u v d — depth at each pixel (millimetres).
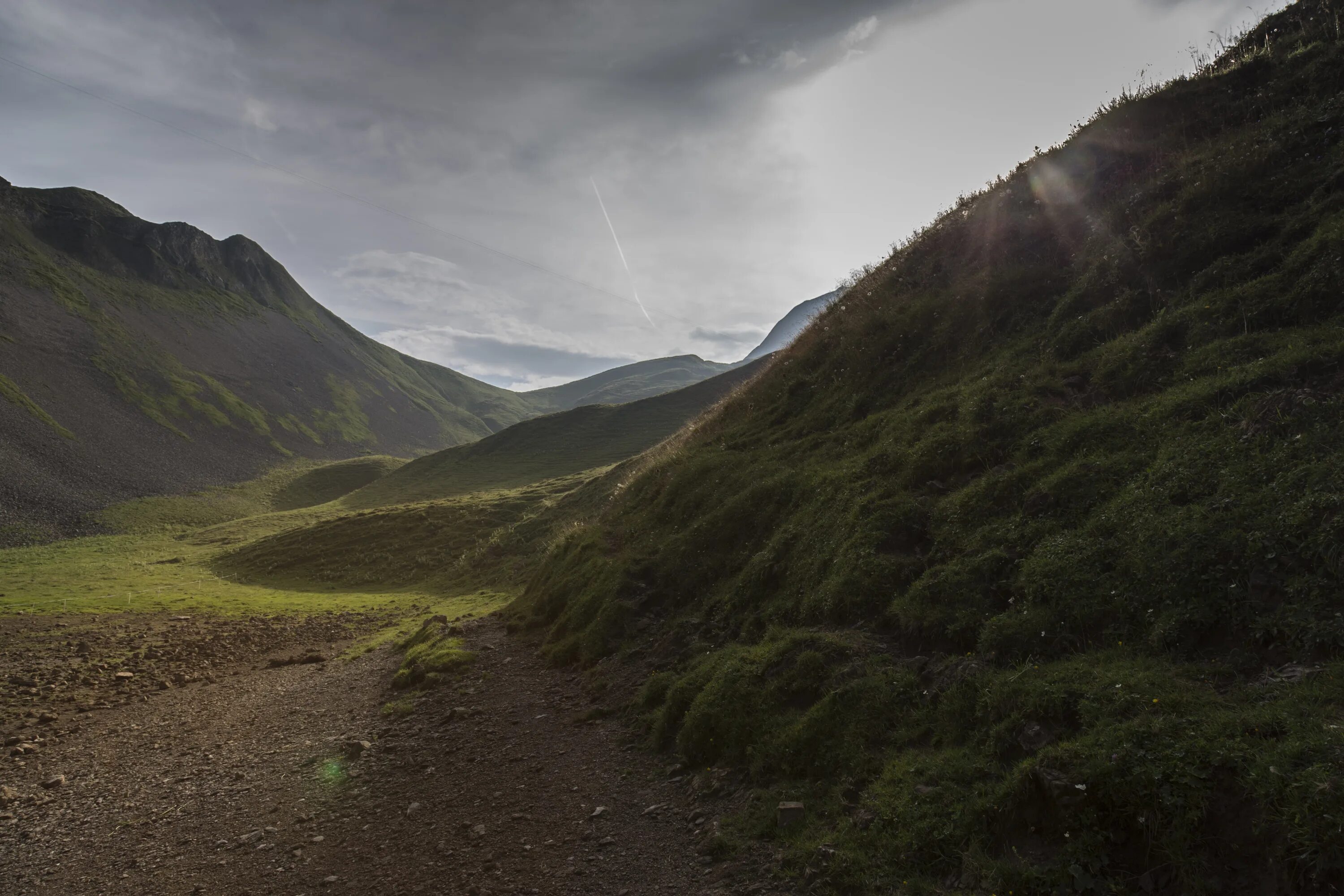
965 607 9133
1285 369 9086
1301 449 7680
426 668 18188
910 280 21516
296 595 51812
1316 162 12953
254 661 27500
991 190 22234
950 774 6836
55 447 168125
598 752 10961
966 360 16422
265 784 12492
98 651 30031
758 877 6805
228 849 9914
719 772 9031
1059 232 17469
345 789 11523
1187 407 9711
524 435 141250
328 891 8180
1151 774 5336
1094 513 9102
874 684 8648
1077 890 5176
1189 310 11820
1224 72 17984
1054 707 6727
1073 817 5551
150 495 158375
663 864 7465
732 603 13500
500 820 9258
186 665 26844
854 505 12727
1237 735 5402
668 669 12688
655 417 138625
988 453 11992
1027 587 8633
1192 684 6285
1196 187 14320
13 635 34656
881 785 7203
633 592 16297
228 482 191625
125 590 53719
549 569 24594
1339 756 4734
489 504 74688
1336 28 16328
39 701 21547
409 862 8555
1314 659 6020
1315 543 6637
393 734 13961
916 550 11070
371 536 69125
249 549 75000
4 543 109312
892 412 16203
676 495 20047
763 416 22484
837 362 21281
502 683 15836
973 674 7902
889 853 6355
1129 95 19797
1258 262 11734
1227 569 7094
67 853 10609
